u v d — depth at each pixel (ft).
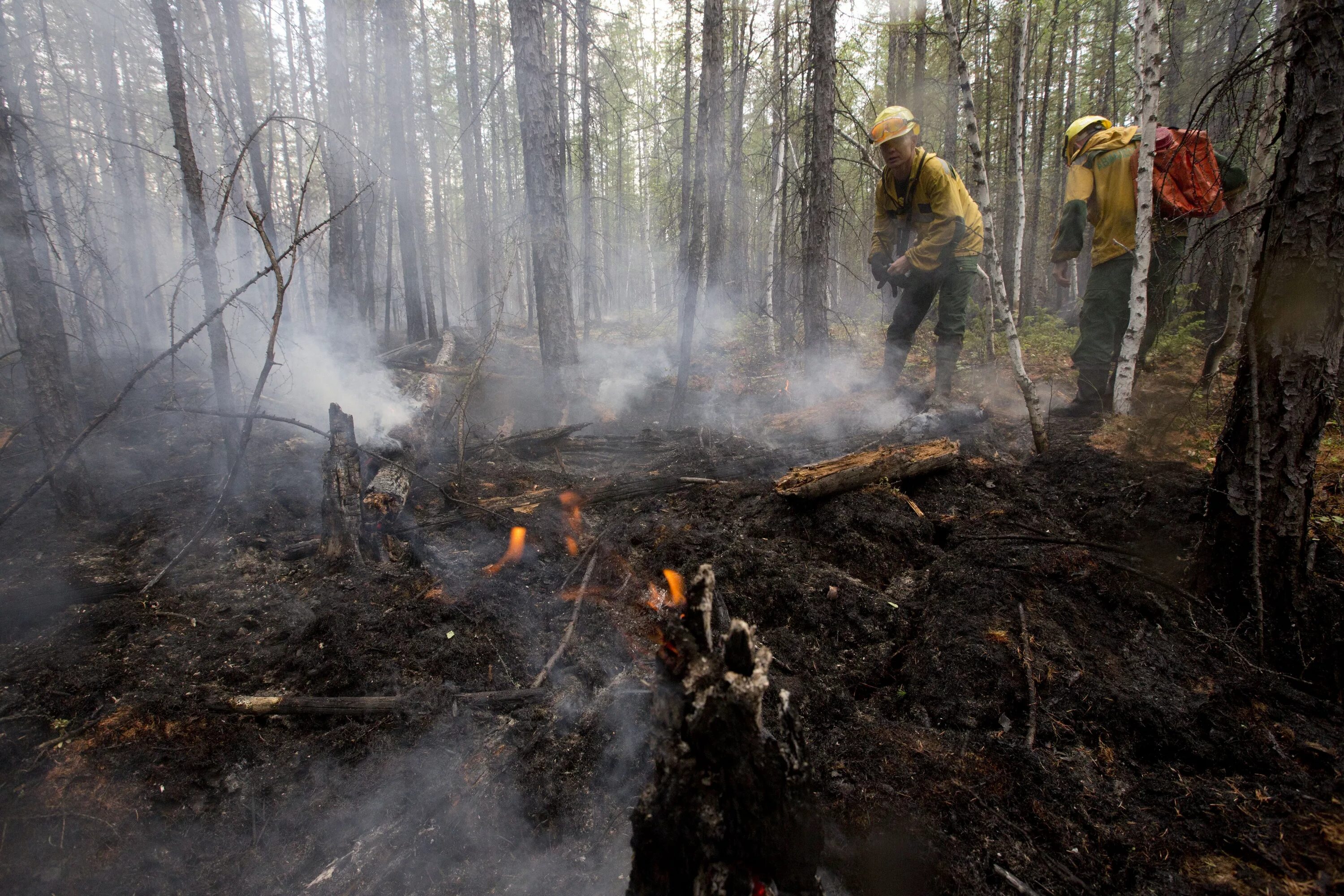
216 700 9.33
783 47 27.40
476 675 9.74
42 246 14.82
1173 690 7.82
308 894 7.00
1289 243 7.72
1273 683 7.77
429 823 7.72
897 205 17.51
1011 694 8.07
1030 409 13.84
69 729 8.88
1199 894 5.68
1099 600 9.36
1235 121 9.68
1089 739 7.52
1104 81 45.09
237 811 8.02
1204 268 15.10
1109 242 15.31
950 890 6.16
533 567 12.28
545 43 24.47
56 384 14.20
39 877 7.16
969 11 24.59
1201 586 9.00
